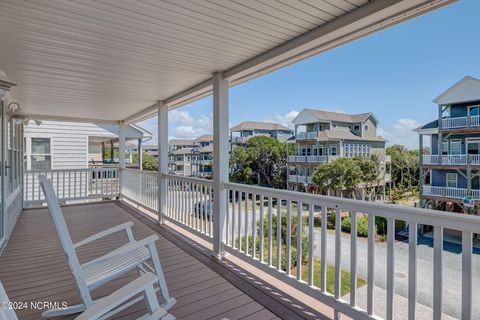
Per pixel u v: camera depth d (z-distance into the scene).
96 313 1.15
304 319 2.18
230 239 3.61
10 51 2.95
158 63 3.30
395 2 1.90
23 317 2.21
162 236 4.41
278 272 2.65
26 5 2.08
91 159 14.70
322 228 2.25
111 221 5.39
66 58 3.14
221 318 2.19
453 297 2.85
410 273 1.72
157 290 2.58
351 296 2.04
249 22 2.34
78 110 6.22
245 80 3.68
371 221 1.93
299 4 2.07
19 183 5.96
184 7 2.12
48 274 3.00
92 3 2.07
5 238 3.95
